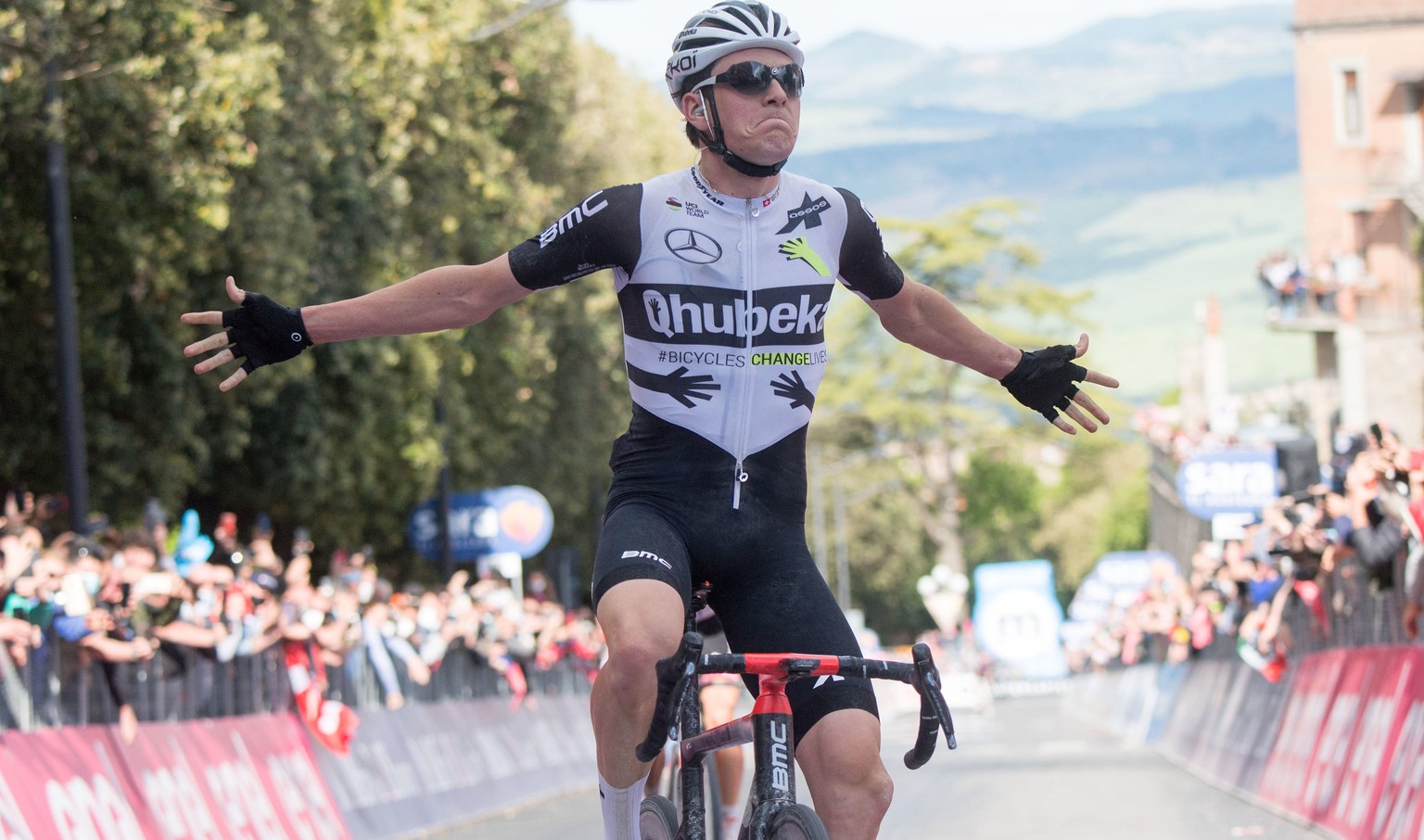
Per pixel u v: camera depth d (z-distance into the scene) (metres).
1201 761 29.19
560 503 53.97
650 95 77.56
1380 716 16.52
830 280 7.59
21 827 13.05
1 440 26.72
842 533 114.19
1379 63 75.25
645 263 7.38
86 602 15.26
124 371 26.77
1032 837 18.22
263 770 18.31
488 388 45.50
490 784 26.55
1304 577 21.67
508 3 46.22
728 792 13.07
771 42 7.24
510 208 45.03
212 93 25.64
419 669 24.45
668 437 7.45
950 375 121.25
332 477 35.91
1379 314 69.19
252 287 30.00
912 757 6.97
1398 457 17.56
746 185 7.45
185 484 31.38
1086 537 161.75
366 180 36.78
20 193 24.78
